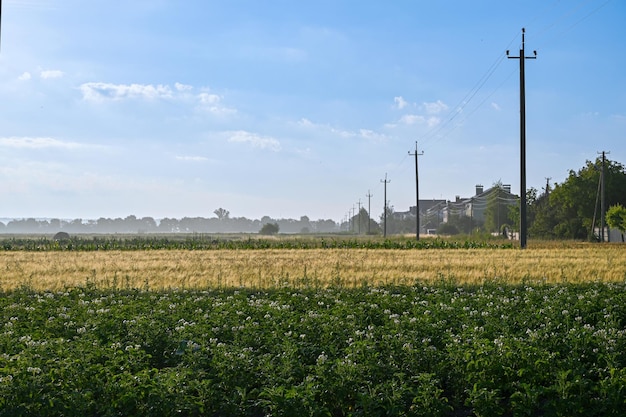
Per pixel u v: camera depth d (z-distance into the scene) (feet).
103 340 51.75
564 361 40.29
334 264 131.54
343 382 38.27
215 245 218.79
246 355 42.47
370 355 42.37
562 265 124.16
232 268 125.70
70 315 63.82
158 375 38.75
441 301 69.15
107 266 132.26
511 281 98.94
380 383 38.96
